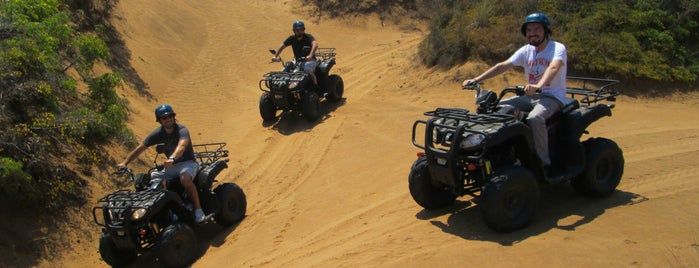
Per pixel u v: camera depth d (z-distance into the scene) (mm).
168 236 6371
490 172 5602
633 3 13508
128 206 6293
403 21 22469
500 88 12117
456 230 5918
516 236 5574
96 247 7418
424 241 5770
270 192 8500
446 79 12922
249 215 7773
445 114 5902
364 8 22469
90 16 13672
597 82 12102
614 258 4918
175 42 16156
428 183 6352
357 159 9227
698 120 10258
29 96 8391
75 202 7855
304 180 8750
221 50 17031
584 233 5469
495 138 5391
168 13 17484
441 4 15281
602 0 13336
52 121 8344
